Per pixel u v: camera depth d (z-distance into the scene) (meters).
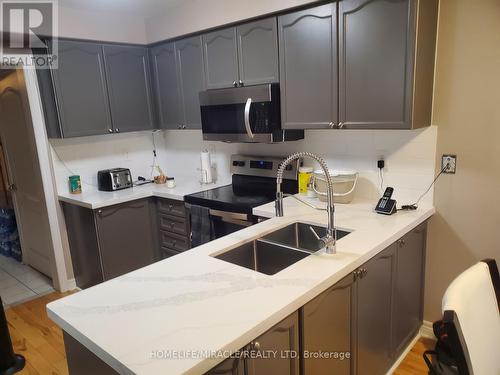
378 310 1.99
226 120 2.90
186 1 3.03
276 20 2.52
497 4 1.99
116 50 3.34
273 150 3.15
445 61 2.20
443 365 1.77
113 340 1.15
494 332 1.29
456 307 1.11
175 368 1.02
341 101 2.29
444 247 2.41
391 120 2.12
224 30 2.85
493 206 2.18
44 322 3.00
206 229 2.93
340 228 2.10
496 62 2.04
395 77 2.06
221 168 3.62
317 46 2.33
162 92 3.54
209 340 1.13
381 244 1.85
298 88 2.49
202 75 3.11
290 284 1.46
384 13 2.04
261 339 1.26
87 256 3.30
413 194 2.46
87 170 3.59
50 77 3.02
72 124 3.13
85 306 1.36
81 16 3.11
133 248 3.39
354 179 2.54
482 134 2.15
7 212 4.26
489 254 2.24
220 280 1.51
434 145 2.33
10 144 3.67
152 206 3.49
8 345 1.54
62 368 2.45
